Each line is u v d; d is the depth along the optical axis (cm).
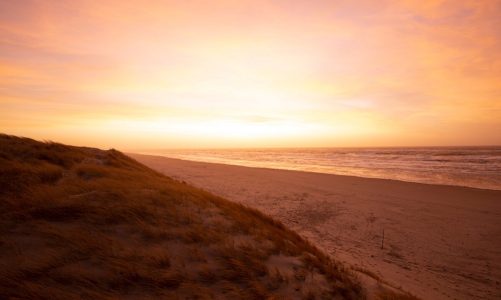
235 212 809
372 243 1058
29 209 560
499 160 4791
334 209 1560
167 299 362
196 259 469
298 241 739
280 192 2017
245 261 482
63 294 341
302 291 427
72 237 471
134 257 443
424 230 1223
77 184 779
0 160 888
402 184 2384
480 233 1188
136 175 1117
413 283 715
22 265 387
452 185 2362
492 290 723
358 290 471
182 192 890
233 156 9612
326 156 8300
